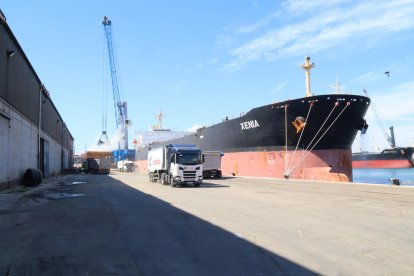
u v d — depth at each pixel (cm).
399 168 8931
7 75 2517
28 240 927
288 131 3856
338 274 640
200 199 1864
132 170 8644
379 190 2233
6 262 729
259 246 844
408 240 891
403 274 638
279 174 3988
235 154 4694
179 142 6962
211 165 3997
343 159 3847
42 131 4244
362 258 736
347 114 3712
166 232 1013
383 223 1118
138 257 759
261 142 4181
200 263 714
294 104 3734
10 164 2686
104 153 7656
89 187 2939
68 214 1382
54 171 5572
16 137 2861
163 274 649
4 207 1627
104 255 776
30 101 3459
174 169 2850
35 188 2805
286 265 696
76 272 663
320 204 1591
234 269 674
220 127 5031
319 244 856
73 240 921
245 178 3931
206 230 1036
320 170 3759
